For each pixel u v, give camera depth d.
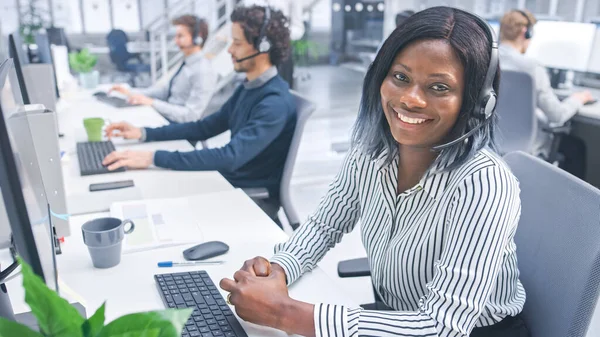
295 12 4.40
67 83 3.49
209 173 1.83
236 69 2.02
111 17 7.59
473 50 0.88
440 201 0.97
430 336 0.87
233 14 1.97
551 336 1.01
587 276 0.94
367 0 6.93
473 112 0.92
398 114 0.95
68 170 1.83
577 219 1.00
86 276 1.10
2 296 0.81
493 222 0.88
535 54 3.61
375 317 0.89
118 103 3.05
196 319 0.93
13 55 1.69
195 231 1.31
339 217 1.21
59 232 1.27
